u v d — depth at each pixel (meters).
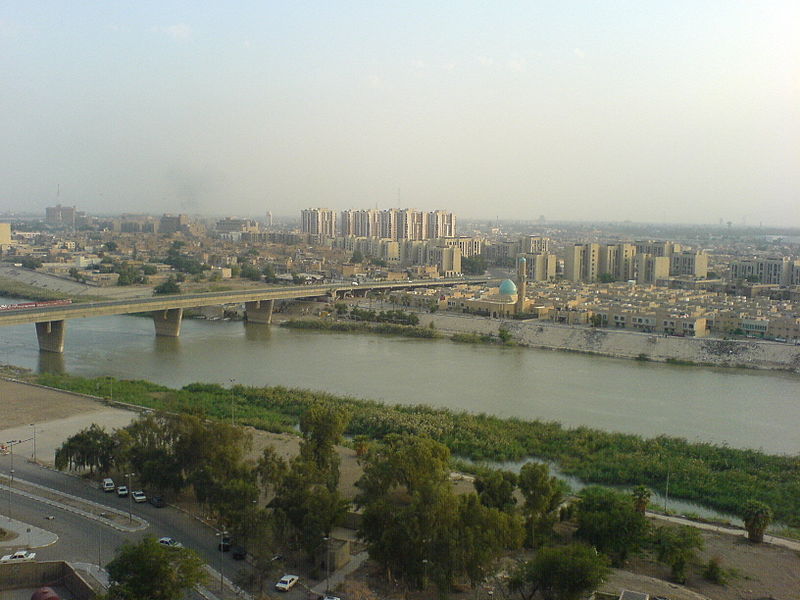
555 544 144.25
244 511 134.12
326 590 124.88
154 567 112.56
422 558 124.69
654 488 185.50
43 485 172.50
